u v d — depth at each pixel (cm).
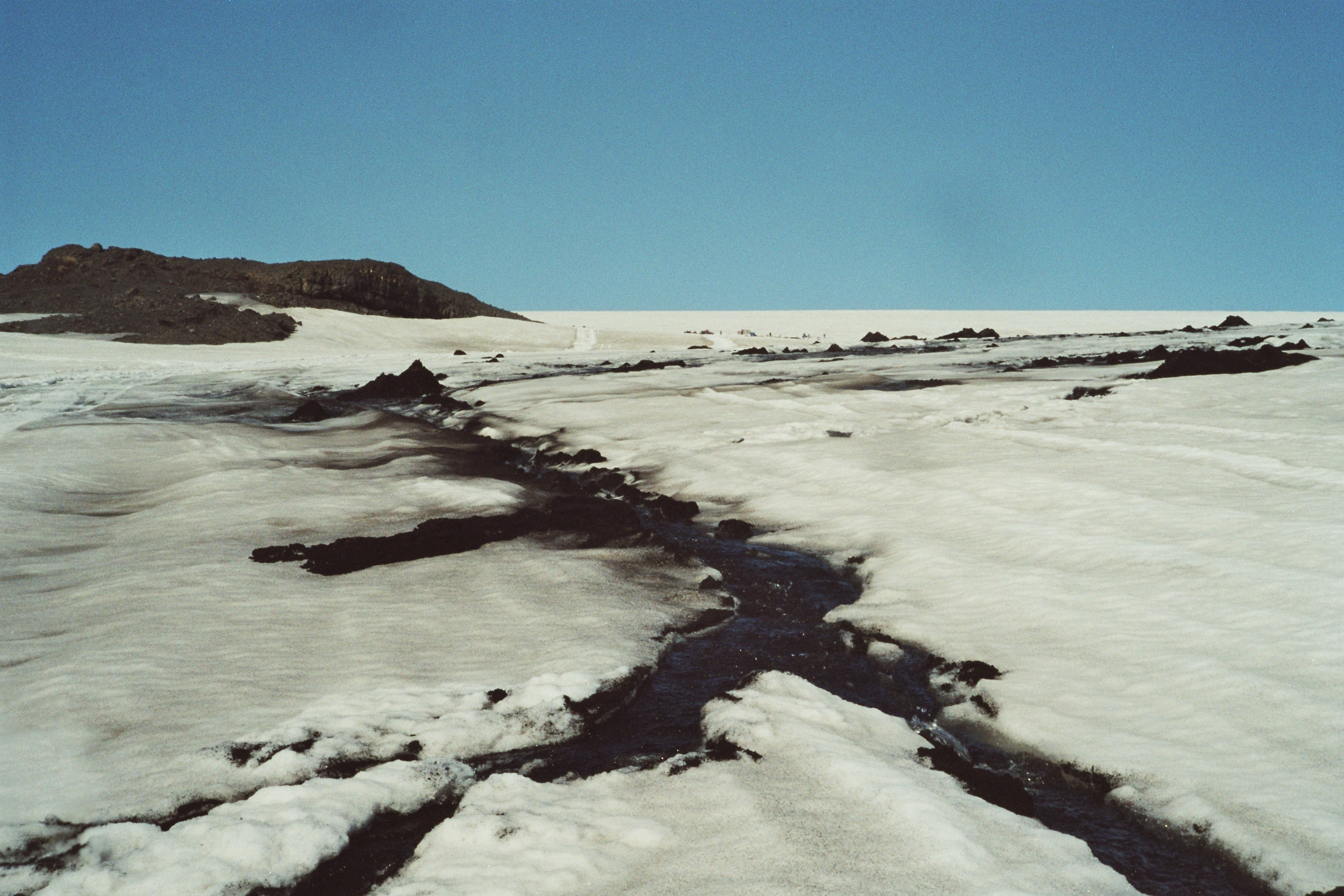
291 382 4056
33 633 941
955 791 630
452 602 1065
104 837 571
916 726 789
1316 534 1054
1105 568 1063
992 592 1038
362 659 883
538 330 7831
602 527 1459
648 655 930
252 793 646
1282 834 566
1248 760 647
